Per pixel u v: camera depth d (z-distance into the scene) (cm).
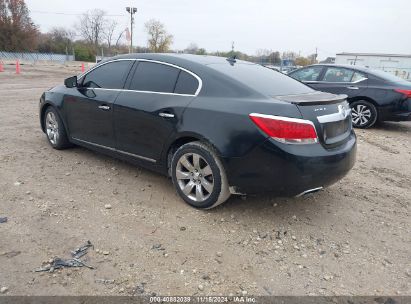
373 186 521
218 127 372
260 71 460
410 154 710
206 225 381
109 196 435
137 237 353
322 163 356
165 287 290
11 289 278
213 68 415
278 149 346
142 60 470
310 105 364
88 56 7431
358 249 359
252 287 296
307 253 346
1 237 340
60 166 523
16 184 452
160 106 421
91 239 346
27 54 6412
